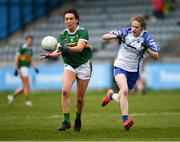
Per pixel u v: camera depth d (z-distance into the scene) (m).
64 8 116.75
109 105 59.25
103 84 90.50
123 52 35.41
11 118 45.31
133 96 76.25
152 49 34.84
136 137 32.00
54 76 92.69
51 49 34.66
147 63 91.75
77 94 35.72
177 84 89.19
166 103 62.00
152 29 106.75
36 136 32.88
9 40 112.44
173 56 97.75
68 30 35.03
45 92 87.88
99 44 105.94
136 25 34.50
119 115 46.72
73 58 34.78
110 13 113.62
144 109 53.66
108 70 90.25
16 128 37.53
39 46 109.19
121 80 34.88
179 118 43.50
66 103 34.78
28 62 63.06
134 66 35.50
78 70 35.03
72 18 34.50
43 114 49.19
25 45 63.25
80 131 35.34
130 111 51.25
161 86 89.56
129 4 115.31
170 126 37.78
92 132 34.75
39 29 113.44
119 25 109.94
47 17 115.25
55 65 92.75
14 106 61.75
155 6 108.75
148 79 89.56
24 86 62.78
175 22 108.19
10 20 113.44
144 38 35.00
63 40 35.06
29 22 114.50
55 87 92.62
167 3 109.81
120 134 33.47
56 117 45.53
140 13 111.81
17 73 63.28
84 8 116.38
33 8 114.75
